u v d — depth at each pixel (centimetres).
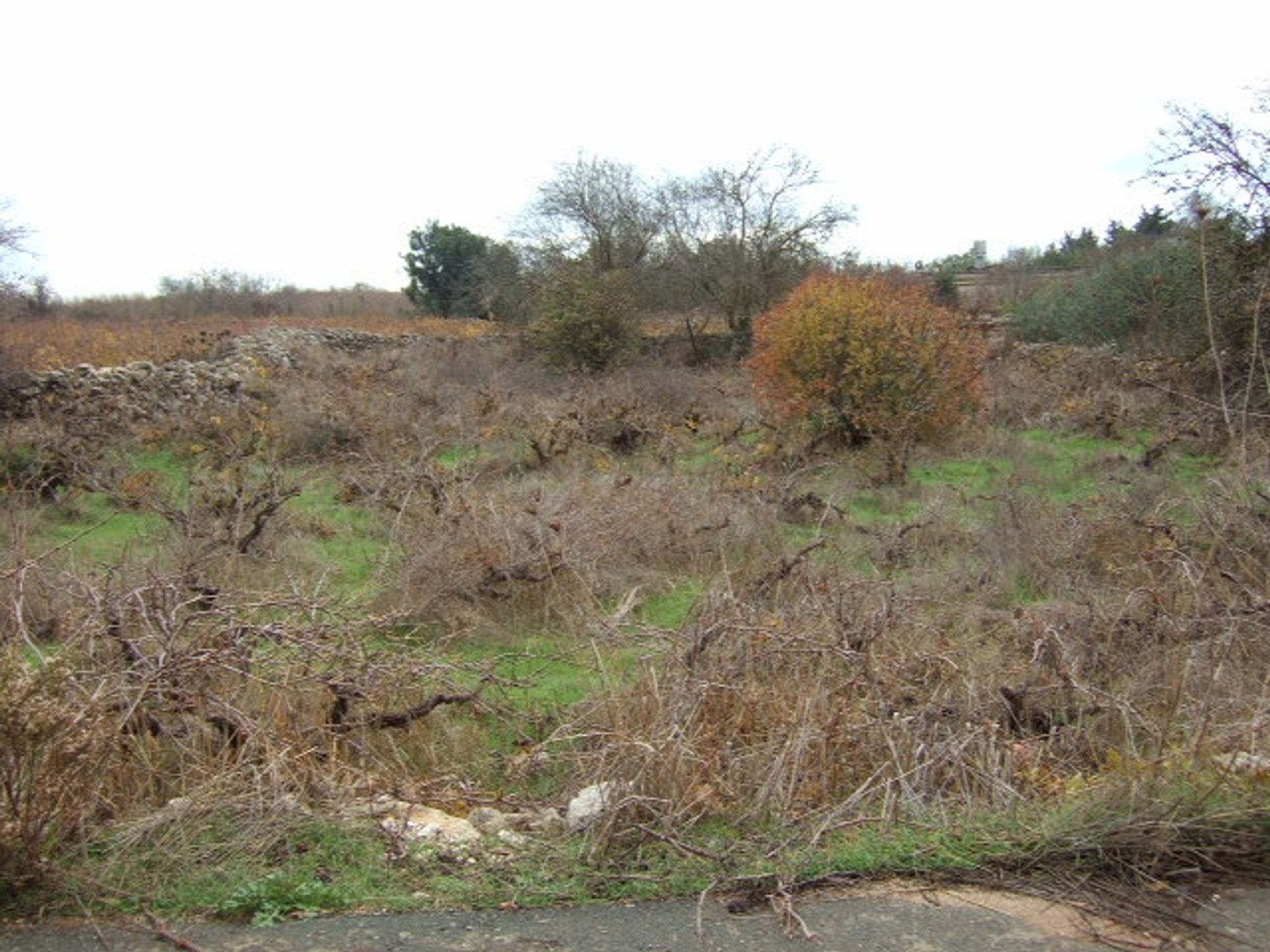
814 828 396
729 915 342
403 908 347
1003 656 601
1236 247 1384
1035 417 1688
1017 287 3331
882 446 1335
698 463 1359
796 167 4009
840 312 1472
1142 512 910
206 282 4091
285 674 511
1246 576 676
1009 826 387
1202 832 373
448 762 513
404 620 707
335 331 2722
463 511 853
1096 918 338
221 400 1648
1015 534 855
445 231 4019
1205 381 1507
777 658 525
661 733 449
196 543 814
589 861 376
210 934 331
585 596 747
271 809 400
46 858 352
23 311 2555
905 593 688
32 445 1193
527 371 2286
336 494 1139
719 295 3014
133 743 429
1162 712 486
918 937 328
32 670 392
